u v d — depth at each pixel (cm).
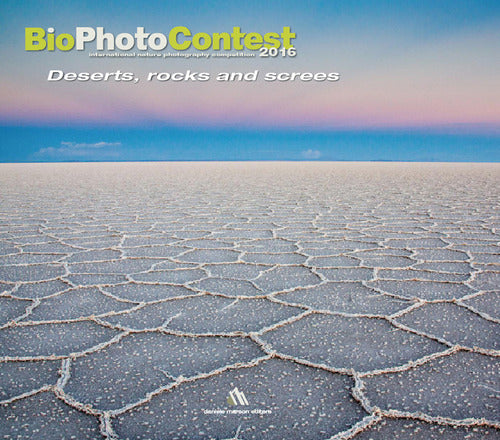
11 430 85
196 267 212
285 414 90
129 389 99
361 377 104
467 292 169
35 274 200
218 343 124
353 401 94
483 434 83
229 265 216
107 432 84
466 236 289
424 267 210
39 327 136
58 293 171
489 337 126
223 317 145
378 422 87
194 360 113
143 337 128
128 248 258
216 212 419
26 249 255
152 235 300
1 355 117
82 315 147
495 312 147
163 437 83
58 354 117
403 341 124
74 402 94
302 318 143
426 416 88
